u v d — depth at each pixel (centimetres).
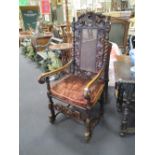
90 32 173
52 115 182
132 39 247
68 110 166
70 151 150
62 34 330
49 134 171
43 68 344
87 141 157
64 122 187
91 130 163
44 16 480
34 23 491
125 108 152
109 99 221
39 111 209
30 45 429
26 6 476
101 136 163
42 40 363
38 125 184
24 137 168
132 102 149
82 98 150
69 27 305
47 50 327
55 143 159
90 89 146
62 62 298
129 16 294
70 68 196
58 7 450
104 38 165
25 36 416
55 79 265
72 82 178
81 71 189
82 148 152
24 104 224
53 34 375
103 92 179
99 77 161
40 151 152
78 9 389
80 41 182
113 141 157
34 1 566
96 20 167
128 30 261
